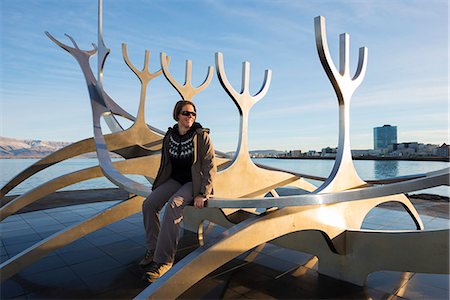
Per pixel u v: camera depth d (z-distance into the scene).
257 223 3.28
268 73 6.68
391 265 3.78
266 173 6.54
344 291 4.01
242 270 4.75
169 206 3.11
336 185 4.39
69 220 8.35
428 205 11.08
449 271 3.27
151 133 7.82
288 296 3.87
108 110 7.25
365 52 4.87
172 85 6.94
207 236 6.85
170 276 2.71
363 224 8.08
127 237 6.58
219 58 5.84
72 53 8.09
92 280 4.33
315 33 4.15
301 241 4.89
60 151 7.45
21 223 8.00
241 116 6.21
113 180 4.43
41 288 4.10
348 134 4.64
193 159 3.22
